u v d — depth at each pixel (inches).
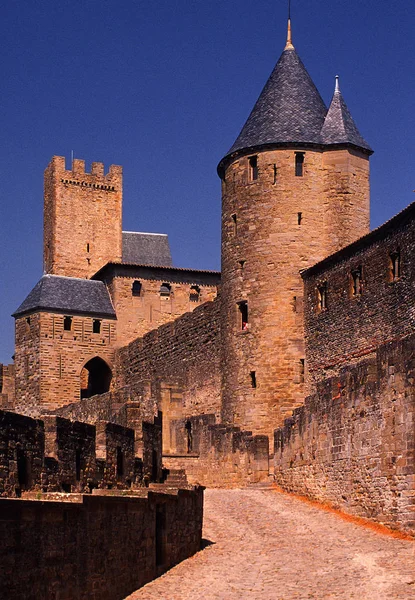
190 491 1218.6
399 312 1708.9
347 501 1496.1
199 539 1258.0
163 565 1095.6
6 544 724.7
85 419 2682.1
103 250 3757.4
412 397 1314.0
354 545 1240.8
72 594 829.8
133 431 1424.7
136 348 2898.6
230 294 2178.9
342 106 2190.0
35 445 1097.4
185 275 3166.8
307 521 1443.2
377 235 1795.0
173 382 2486.5
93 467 1250.0
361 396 1461.6
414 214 1663.4
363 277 1841.8
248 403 2107.5
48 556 788.0
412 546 1221.7
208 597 954.1
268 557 1175.6
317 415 1626.5
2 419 1029.2
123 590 956.0
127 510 976.9
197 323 2464.3
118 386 3016.7
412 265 1667.1
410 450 1311.5
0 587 714.2
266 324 2097.7
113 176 3801.7
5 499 727.1
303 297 2080.5
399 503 1331.2
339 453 1533.0
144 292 3117.6
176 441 2160.4
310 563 1123.3
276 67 2253.9
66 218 3725.4
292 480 1733.5
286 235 2106.3
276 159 2128.4
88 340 3043.8
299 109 2175.2
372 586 978.1
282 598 941.8
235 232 2176.4
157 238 3917.3
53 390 2989.7
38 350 2999.5
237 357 2145.7
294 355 2068.2
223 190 2236.7
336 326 1935.3
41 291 3053.6
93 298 3090.6
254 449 1870.1
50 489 1123.9
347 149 2129.7
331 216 2121.1
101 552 899.4
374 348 1784.0
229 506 1589.6
